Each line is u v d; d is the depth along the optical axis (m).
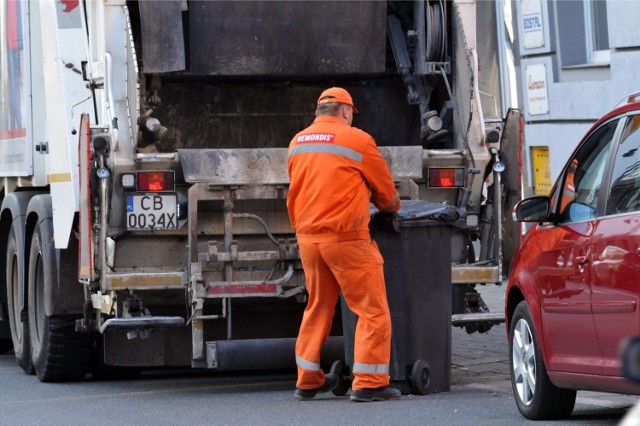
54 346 24.97
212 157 21.84
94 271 21.84
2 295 30.23
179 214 22.05
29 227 26.95
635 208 15.14
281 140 26.17
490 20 46.16
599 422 17.30
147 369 27.95
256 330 23.53
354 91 26.09
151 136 22.80
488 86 46.25
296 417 18.64
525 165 44.94
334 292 20.17
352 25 24.81
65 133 23.67
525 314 17.78
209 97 25.86
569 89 41.94
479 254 23.38
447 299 21.14
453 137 24.11
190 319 21.88
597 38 41.34
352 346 20.70
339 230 19.36
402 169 22.55
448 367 21.23
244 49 24.58
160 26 23.27
